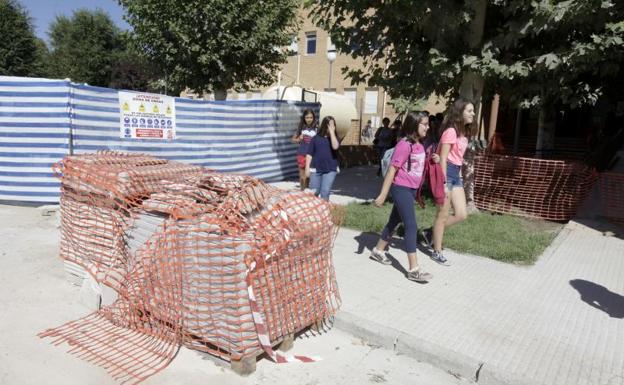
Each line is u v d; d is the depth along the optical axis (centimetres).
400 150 452
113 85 3481
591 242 664
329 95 1697
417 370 333
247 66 1348
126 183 396
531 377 313
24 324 368
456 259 561
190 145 914
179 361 323
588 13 626
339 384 309
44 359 320
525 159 817
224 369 317
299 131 859
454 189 523
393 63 843
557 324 397
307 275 355
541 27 644
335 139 663
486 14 777
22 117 707
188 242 319
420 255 570
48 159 716
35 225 641
